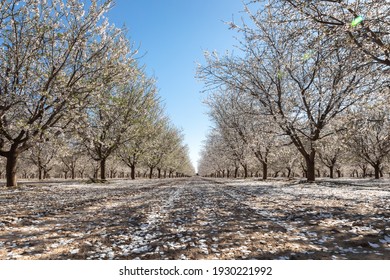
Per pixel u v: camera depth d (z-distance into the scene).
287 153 34.94
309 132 26.17
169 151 59.50
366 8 11.00
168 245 6.14
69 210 10.89
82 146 32.12
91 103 20.00
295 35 11.75
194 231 7.32
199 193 18.31
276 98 26.73
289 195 15.00
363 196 13.87
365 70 12.74
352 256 5.29
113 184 30.12
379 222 7.79
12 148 20.34
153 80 33.44
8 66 17.52
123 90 30.66
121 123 29.67
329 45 11.54
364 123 15.17
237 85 25.95
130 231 7.41
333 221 8.10
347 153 42.00
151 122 39.25
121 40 21.22
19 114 18.95
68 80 19.83
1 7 15.98
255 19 22.14
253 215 9.38
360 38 11.16
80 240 6.60
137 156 44.94
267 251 5.60
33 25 17.22
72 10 18.22
